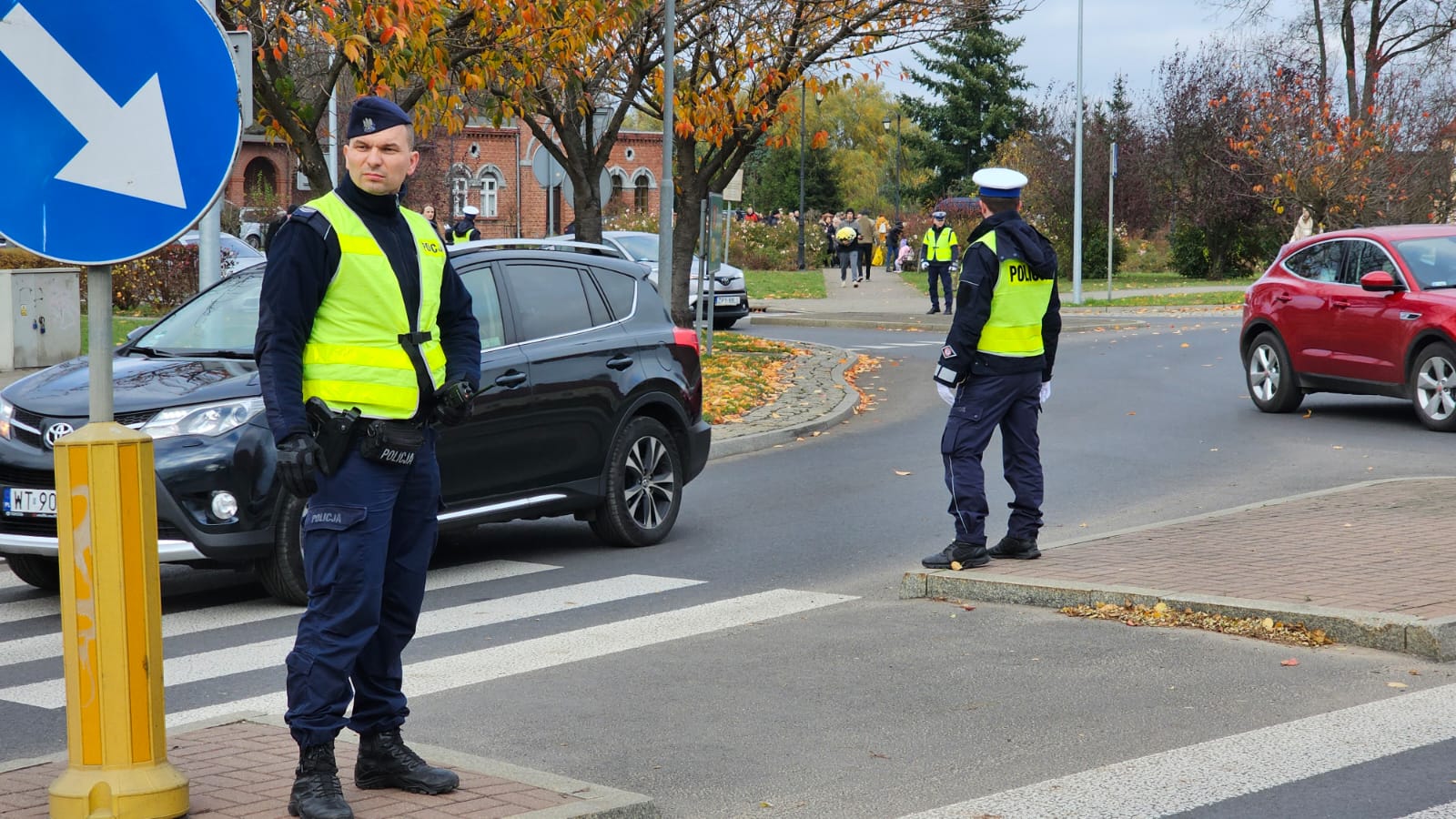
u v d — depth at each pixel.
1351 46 44.81
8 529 7.91
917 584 7.88
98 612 4.02
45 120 3.97
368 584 4.30
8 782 4.62
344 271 4.27
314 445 4.16
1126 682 6.07
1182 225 47.06
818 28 19.00
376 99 4.36
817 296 39.03
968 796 4.81
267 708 6.09
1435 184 39.78
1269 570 7.64
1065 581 7.51
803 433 14.64
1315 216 39.22
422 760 4.55
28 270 18.53
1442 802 4.59
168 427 7.63
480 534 10.33
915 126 91.19
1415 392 13.82
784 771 5.14
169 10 4.06
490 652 6.96
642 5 15.09
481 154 63.16
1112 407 15.84
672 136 18.22
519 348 8.98
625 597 8.12
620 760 5.30
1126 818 4.55
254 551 7.73
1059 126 48.31
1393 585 7.15
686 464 10.03
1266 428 14.12
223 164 4.11
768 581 8.45
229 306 8.89
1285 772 4.91
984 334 7.92
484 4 12.98
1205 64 46.03
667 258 18.39
